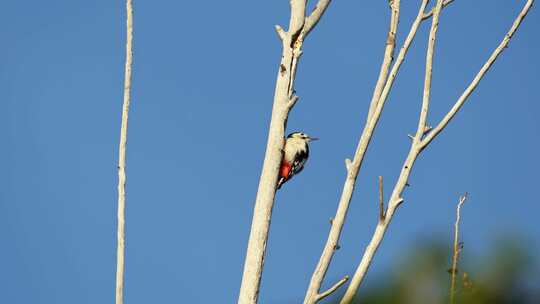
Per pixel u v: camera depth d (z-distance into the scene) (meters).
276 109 12.77
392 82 11.27
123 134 11.04
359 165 10.95
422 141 11.02
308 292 10.53
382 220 10.59
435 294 11.06
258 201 12.30
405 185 10.79
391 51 11.61
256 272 11.84
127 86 11.21
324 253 10.66
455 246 10.49
